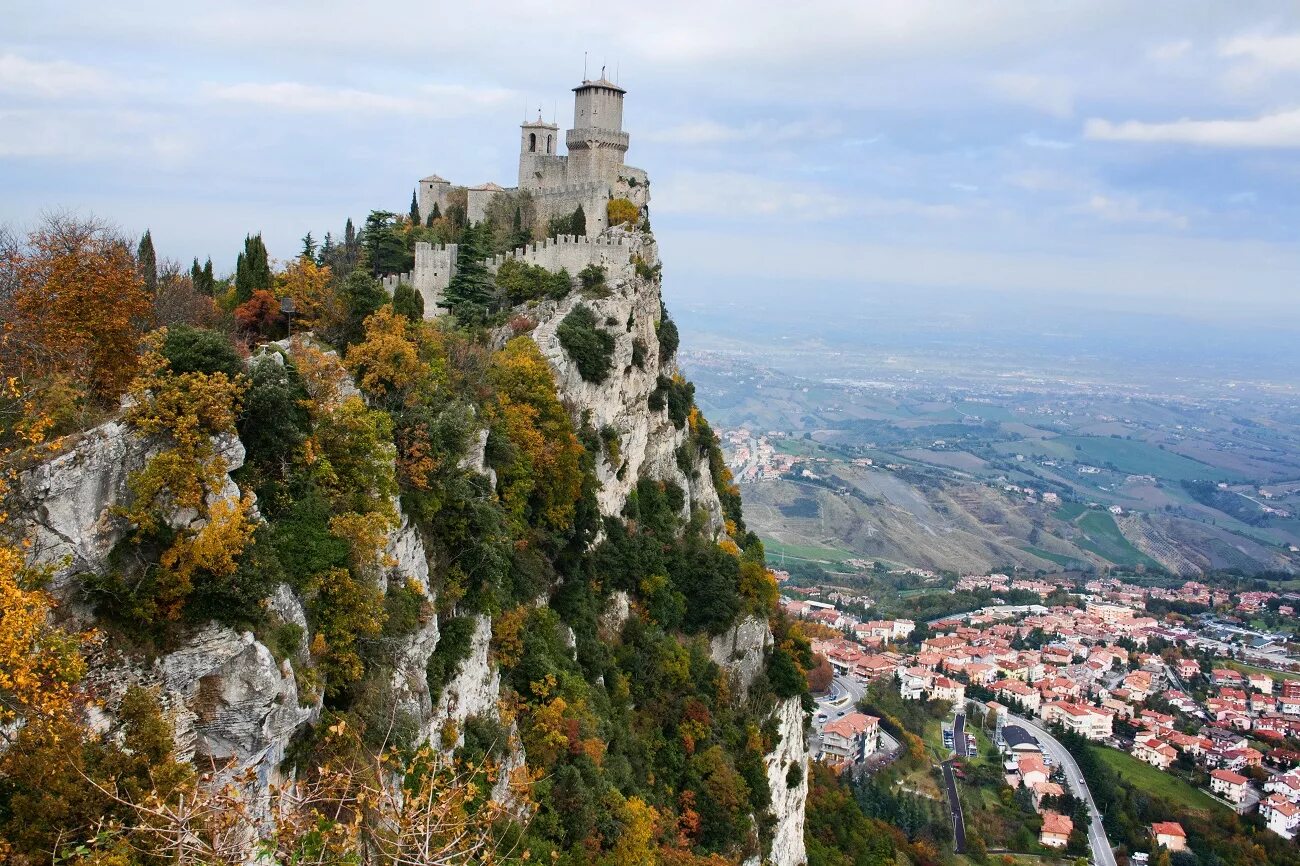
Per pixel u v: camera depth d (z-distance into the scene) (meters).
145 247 85.00
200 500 44.59
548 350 107.19
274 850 34.94
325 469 53.78
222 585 43.28
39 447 41.97
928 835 175.12
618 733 90.06
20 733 35.94
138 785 37.03
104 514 42.56
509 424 89.62
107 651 40.62
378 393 69.56
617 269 123.38
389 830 38.41
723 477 163.88
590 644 94.38
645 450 127.25
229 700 42.72
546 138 151.38
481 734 66.31
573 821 71.75
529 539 90.56
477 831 41.34
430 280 118.88
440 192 149.75
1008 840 183.75
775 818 112.50
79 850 32.47
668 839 87.00
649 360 127.62
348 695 51.81
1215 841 189.25
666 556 119.62
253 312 78.06
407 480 65.25
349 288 82.19
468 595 70.69
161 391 46.16
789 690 125.50
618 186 148.75
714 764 101.50
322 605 51.12
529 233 131.88
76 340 50.41
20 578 38.84
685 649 112.31
